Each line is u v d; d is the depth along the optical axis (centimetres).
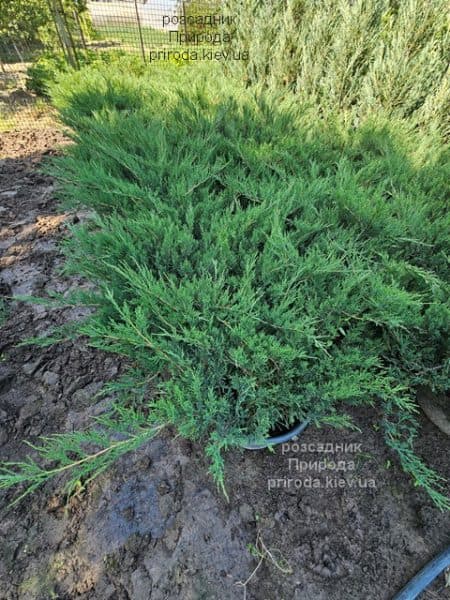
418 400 179
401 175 218
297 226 169
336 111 314
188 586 134
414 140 266
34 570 138
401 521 149
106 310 147
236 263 159
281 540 145
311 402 141
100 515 151
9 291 259
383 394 137
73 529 147
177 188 188
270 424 137
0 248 299
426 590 133
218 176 210
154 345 124
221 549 142
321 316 142
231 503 154
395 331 151
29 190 376
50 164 408
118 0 671
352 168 231
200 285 136
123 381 153
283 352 123
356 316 143
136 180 226
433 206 201
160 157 212
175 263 159
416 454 164
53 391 195
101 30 848
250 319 131
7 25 852
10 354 212
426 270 167
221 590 134
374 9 290
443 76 279
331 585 135
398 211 190
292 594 133
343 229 184
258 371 133
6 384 197
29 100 647
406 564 138
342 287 146
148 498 155
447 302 144
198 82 335
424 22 266
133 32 760
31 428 180
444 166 222
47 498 156
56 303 156
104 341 142
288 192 184
